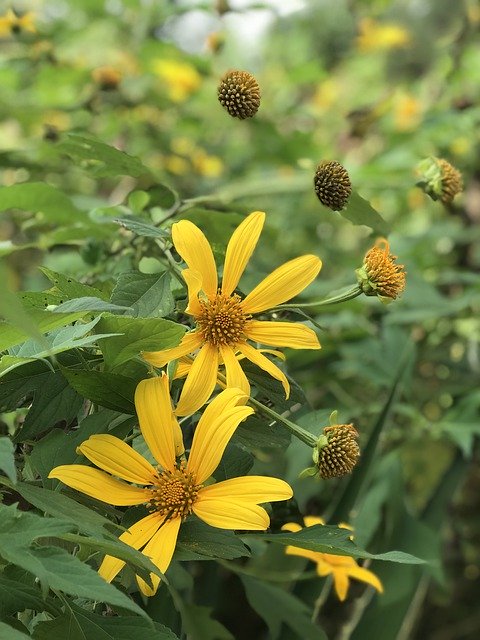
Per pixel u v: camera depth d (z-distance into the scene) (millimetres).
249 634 588
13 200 444
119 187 713
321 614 612
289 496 287
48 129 586
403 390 598
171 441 294
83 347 307
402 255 713
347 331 641
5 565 274
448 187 422
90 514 264
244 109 365
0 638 219
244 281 415
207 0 804
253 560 486
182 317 367
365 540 524
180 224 321
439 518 572
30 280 708
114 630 272
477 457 661
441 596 771
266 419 337
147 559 245
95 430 300
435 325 733
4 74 809
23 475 312
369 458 486
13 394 299
